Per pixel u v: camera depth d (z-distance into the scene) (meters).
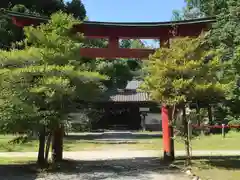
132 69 47.56
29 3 34.50
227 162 14.50
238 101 16.94
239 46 14.22
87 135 36.28
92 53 15.95
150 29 16.16
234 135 27.98
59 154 15.33
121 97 44.97
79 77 12.52
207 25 15.78
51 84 11.80
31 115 12.27
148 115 45.50
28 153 19.62
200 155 17.50
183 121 14.32
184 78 13.47
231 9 14.92
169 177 11.93
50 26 13.88
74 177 12.02
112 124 46.09
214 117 32.75
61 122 12.62
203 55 13.52
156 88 13.66
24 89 12.47
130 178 11.79
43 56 12.78
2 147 21.84
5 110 12.37
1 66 12.86
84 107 13.95
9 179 11.66
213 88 13.04
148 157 17.73
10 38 29.77
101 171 13.26
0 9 30.52
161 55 13.98
